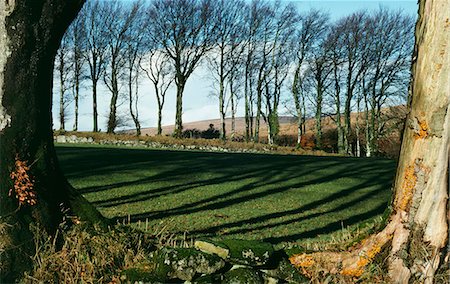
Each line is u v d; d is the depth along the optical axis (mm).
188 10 52375
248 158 29828
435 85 5832
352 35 53031
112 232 6980
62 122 52812
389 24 52312
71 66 53062
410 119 6109
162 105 54812
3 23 6590
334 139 58125
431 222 5910
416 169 6000
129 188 18844
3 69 6641
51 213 6832
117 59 53969
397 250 6031
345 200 18719
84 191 17938
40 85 6848
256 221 14594
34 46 6676
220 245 6133
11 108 6680
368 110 56938
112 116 51875
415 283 5906
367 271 6094
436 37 5812
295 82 53500
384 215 6367
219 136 58031
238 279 5848
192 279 5891
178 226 13328
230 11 53156
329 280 6125
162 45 53719
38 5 6605
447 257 5934
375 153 51375
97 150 29203
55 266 6297
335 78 54000
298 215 15727
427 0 5945
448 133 5840
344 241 6992
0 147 6645
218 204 16938
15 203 6570
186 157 28578
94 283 6211
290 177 23609
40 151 6914
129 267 6426
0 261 6250
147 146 42312
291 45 54969
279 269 6207
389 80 52094
